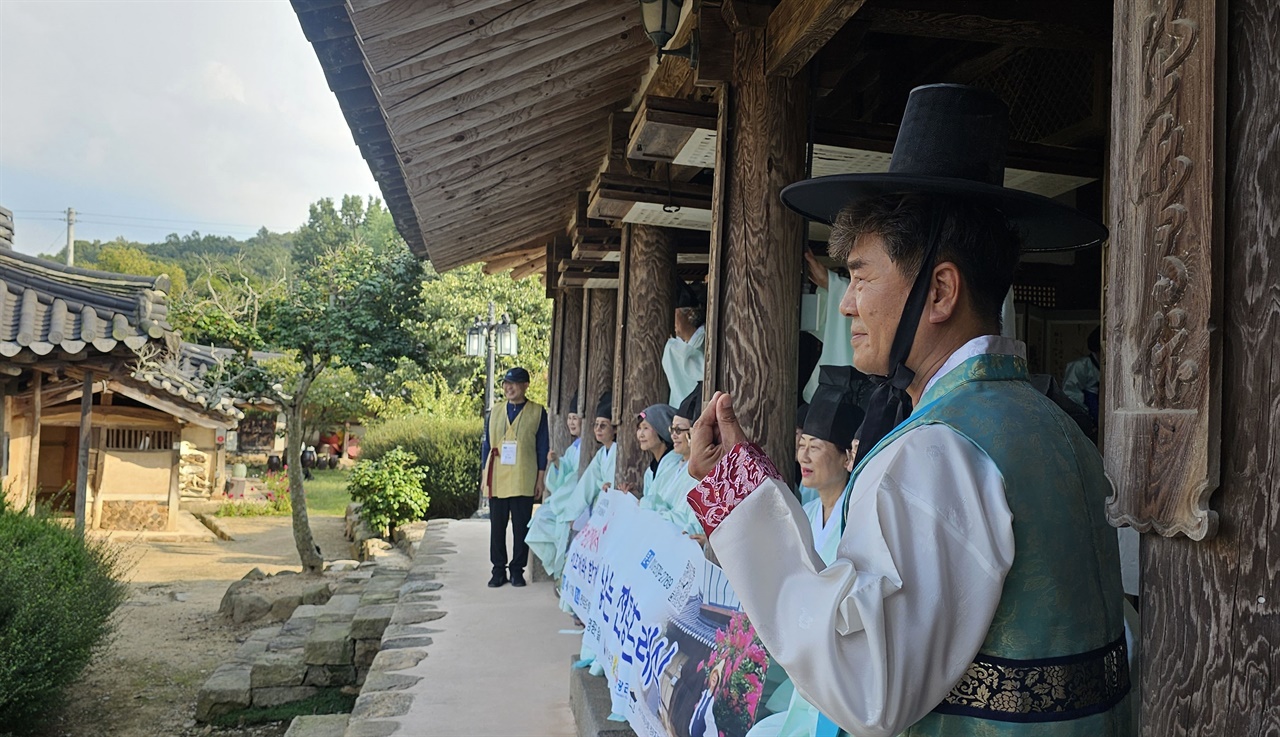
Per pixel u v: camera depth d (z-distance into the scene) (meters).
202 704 6.21
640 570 3.31
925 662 1.05
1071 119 3.93
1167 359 1.10
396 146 3.94
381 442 15.55
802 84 2.79
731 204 2.86
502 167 5.10
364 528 14.23
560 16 3.35
